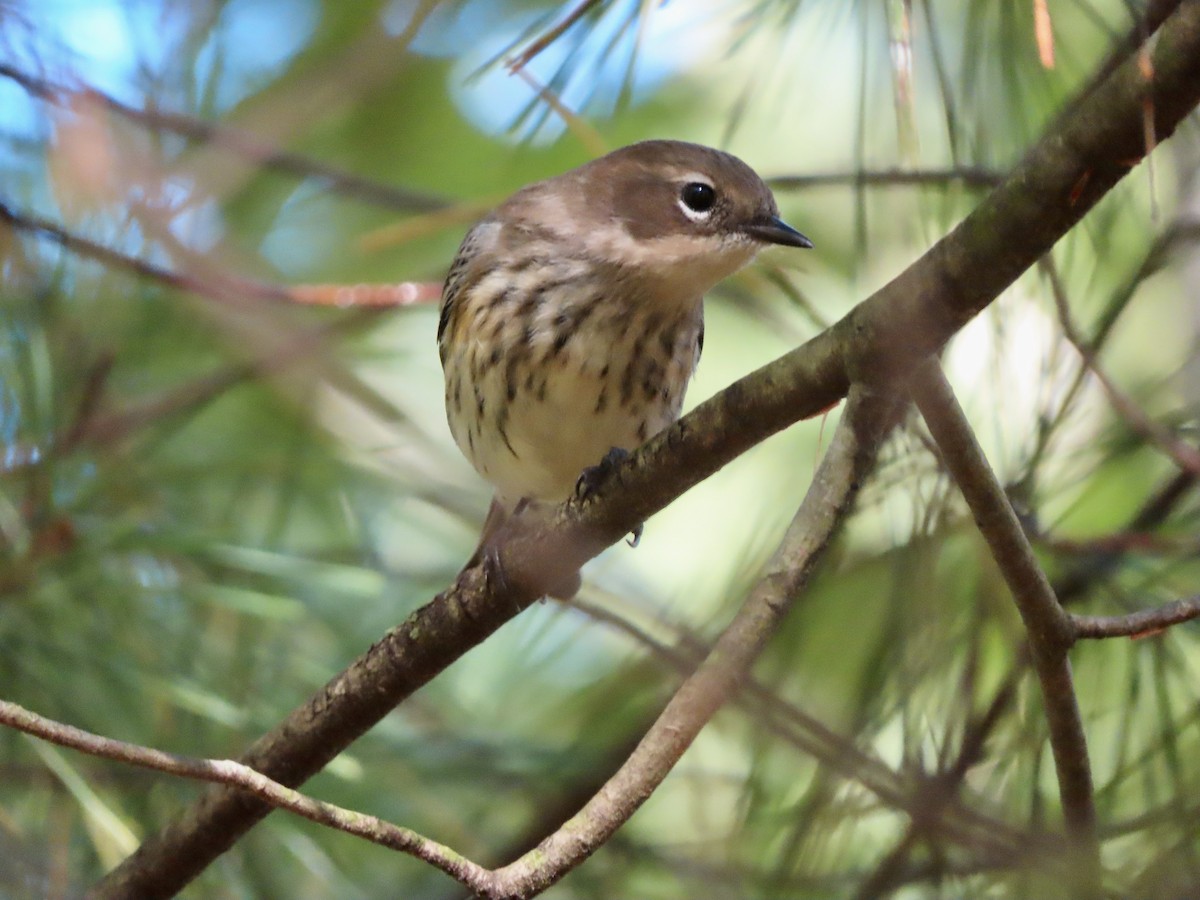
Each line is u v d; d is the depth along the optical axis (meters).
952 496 7.09
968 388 7.95
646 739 5.70
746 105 8.31
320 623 9.51
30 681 7.56
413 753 9.41
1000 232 5.07
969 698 7.06
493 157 13.61
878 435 5.72
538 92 6.75
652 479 6.56
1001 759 7.14
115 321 8.23
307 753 7.48
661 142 9.44
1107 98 4.80
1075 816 6.11
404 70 12.05
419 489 10.48
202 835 7.40
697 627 9.12
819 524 5.73
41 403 7.75
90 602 7.87
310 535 9.95
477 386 9.34
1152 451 8.23
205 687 8.09
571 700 10.44
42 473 7.68
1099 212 7.24
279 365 9.52
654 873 9.27
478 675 11.04
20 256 7.92
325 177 11.03
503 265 9.23
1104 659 7.48
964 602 7.38
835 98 10.73
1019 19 6.34
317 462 9.25
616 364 9.11
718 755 9.96
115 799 7.90
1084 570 7.45
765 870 8.11
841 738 7.34
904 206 7.19
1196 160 7.64
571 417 9.22
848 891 7.75
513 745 9.57
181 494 8.98
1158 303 9.63
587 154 13.46
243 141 9.35
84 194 7.90
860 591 7.96
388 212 13.18
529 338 9.08
